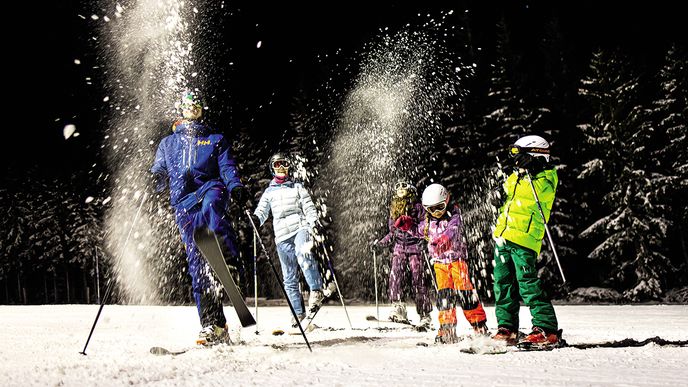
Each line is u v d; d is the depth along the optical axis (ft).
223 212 14.80
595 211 76.28
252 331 19.21
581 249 75.46
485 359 11.32
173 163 15.20
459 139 78.38
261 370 10.16
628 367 10.08
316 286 19.97
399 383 8.81
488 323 21.26
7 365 11.07
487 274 62.34
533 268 13.42
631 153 71.26
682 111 73.61
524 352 12.33
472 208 74.23
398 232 21.77
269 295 87.71
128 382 9.07
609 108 73.36
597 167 72.02
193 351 12.89
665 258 69.51
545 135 77.00
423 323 19.99
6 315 27.45
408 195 21.79
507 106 77.00
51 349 13.96
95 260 113.09
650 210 69.82
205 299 14.42
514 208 13.67
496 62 81.87
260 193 92.27
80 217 117.19
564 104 81.56
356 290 89.35
